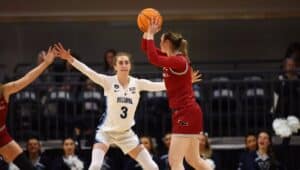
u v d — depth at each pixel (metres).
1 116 10.97
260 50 21.11
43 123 16.81
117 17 20.38
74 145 15.67
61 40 21.02
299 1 20.38
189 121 10.75
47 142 16.62
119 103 11.40
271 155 15.63
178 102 10.80
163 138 16.41
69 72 17.94
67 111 16.75
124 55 11.58
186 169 15.05
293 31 20.94
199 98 16.81
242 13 20.44
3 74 18.86
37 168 15.45
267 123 16.86
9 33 20.97
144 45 10.66
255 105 16.80
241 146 16.69
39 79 17.70
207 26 21.03
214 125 17.08
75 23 20.98
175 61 10.62
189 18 20.39
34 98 16.80
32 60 20.98
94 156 11.30
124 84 11.49
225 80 16.95
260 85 16.97
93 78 11.35
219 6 20.45
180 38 10.90
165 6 20.39
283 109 16.70
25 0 20.41
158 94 16.86
